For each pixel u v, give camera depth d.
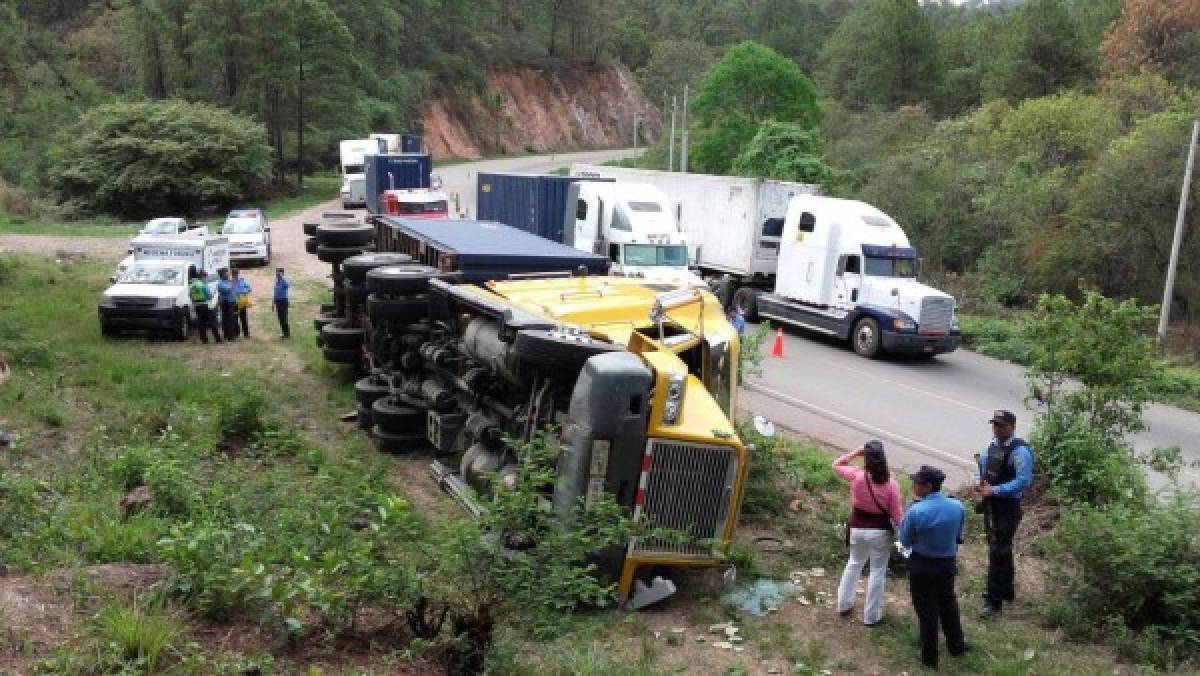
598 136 105.81
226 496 9.17
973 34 73.56
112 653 5.59
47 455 11.86
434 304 12.41
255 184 55.28
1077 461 11.57
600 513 7.68
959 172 36.41
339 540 7.28
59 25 77.81
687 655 7.79
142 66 63.72
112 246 37.34
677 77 90.06
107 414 13.94
